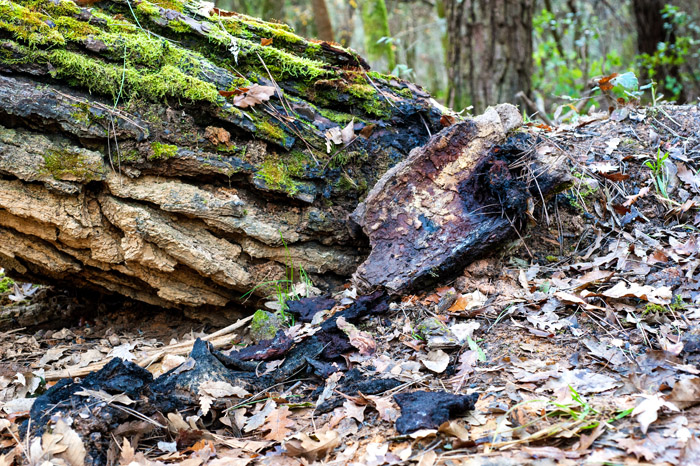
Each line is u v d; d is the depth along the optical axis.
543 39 10.41
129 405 1.98
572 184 2.65
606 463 1.51
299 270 2.96
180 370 2.17
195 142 2.72
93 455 1.83
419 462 1.63
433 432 1.70
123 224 2.64
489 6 5.73
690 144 3.06
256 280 2.91
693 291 2.28
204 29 2.89
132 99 2.64
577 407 1.76
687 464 1.46
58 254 2.79
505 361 2.11
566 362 2.05
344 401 2.04
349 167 3.01
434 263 2.57
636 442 1.56
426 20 12.95
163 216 2.71
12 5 2.53
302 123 2.91
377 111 3.10
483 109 5.85
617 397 1.79
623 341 2.10
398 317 2.51
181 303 2.99
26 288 3.61
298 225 2.91
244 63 2.97
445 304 2.49
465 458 1.63
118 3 2.83
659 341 2.03
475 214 2.66
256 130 2.79
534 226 2.75
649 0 8.41
